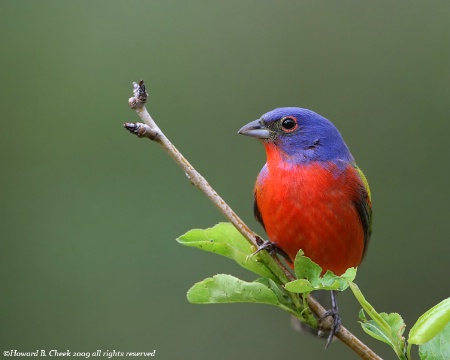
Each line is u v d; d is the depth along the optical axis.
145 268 14.65
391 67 15.73
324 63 15.90
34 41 16.12
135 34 16.17
